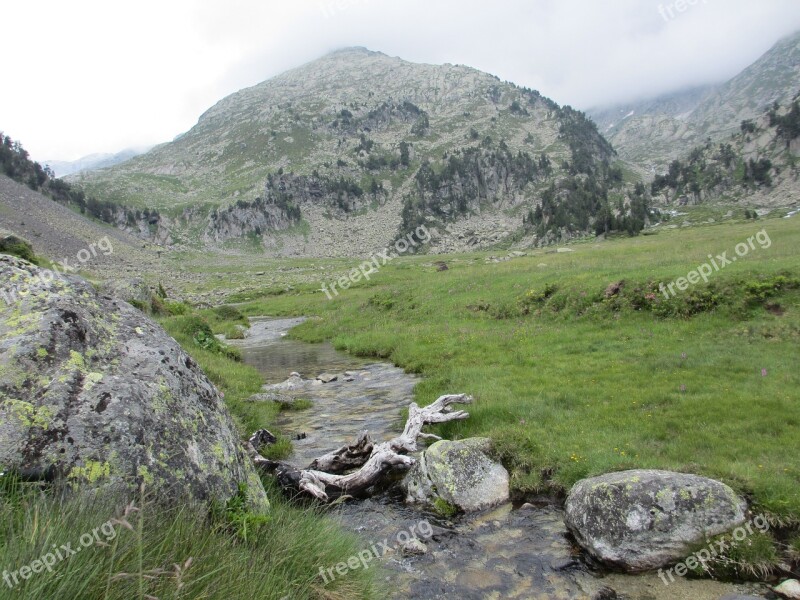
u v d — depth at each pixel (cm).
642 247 4622
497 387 1598
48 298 620
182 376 684
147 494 522
